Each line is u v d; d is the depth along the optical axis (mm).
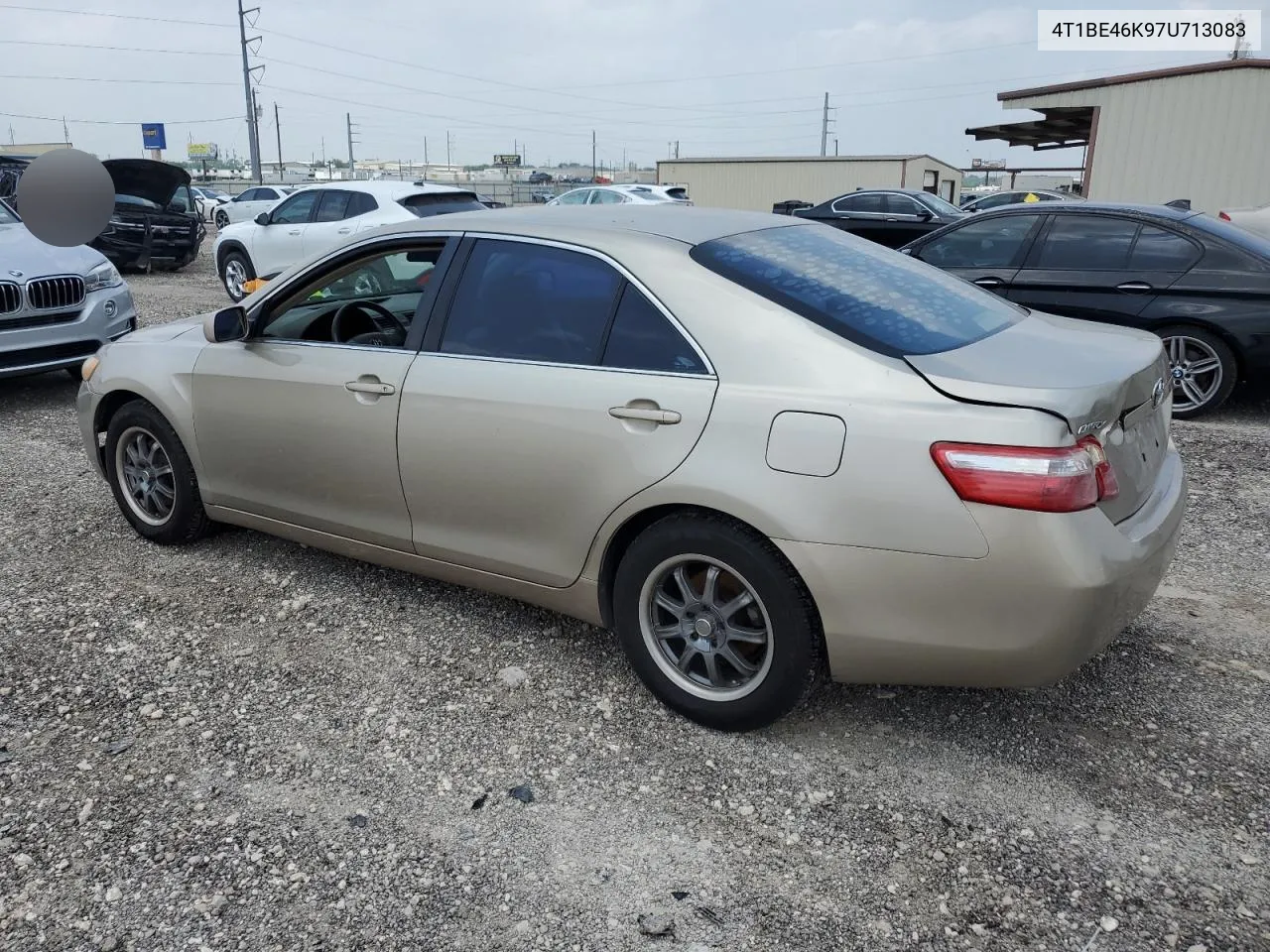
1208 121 18422
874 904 2381
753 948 2252
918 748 3012
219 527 4668
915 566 2566
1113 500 2660
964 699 3285
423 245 3605
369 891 2426
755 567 2789
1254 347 6449
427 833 2633
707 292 2934
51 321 6973
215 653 3578
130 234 15742
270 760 2947
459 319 3428
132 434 4469
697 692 3074
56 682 3363
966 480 2480
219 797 2771
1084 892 2412
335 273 3861
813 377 2713
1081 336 3178
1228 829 2627
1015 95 20375
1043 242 7230
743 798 2777
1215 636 3691
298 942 2266
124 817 2686
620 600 3123
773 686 2875
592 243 3189
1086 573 2453
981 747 3014
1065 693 3301
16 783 2828
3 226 7535
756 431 2734
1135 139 19234
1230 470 5625
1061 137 25812
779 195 32656
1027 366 2725
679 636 3088
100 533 4723
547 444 3123
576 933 2295
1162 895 2395
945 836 2615
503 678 3410
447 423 3336
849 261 3350
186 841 2594
